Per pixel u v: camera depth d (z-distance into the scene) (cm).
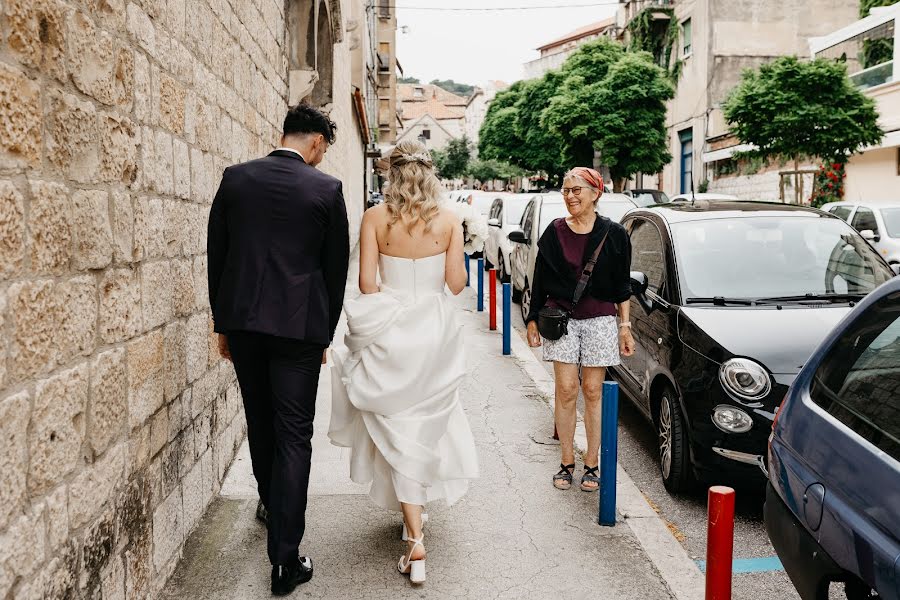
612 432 413
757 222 588
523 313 1121
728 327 474
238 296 324
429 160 362
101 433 261
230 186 331
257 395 354
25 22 208
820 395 279
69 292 236
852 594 230
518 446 552
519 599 341
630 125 3081
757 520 449
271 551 336
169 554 347
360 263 361
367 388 347
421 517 374
